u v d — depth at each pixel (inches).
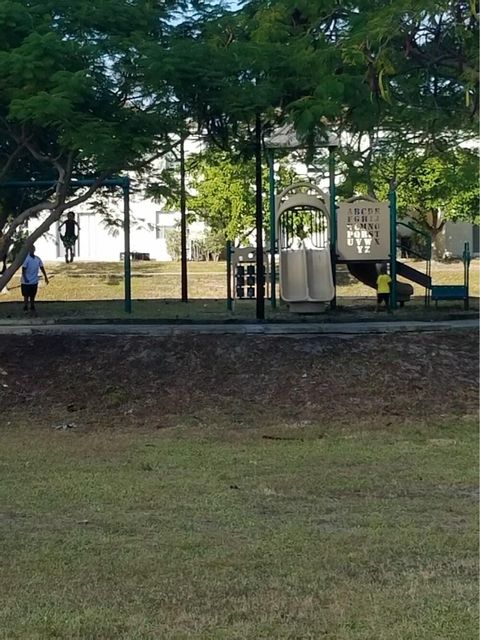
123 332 671.8
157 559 262.2
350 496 353.4
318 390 577.6
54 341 650.2
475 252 1919.3
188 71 531.5
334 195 924.6
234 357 619.8
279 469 407.8
